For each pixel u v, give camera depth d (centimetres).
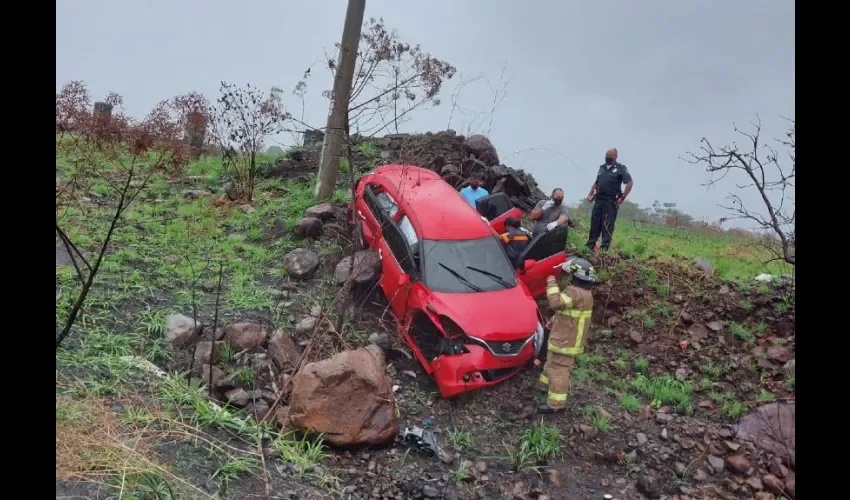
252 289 794
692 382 765
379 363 634
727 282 959
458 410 688
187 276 789
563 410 704
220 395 606
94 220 903
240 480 482
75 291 678
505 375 712
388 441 598
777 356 795
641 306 905
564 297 677
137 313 682
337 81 1002
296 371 637
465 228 812
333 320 755
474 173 1209
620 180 1027
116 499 406
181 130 1206
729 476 638
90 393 512
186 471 466
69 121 1120
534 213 982
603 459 648
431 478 576
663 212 2548
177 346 646
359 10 979
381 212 844
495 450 643
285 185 1175
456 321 695
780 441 656
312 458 550
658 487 617
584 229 1245
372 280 814
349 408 580
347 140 770
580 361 806
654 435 684
